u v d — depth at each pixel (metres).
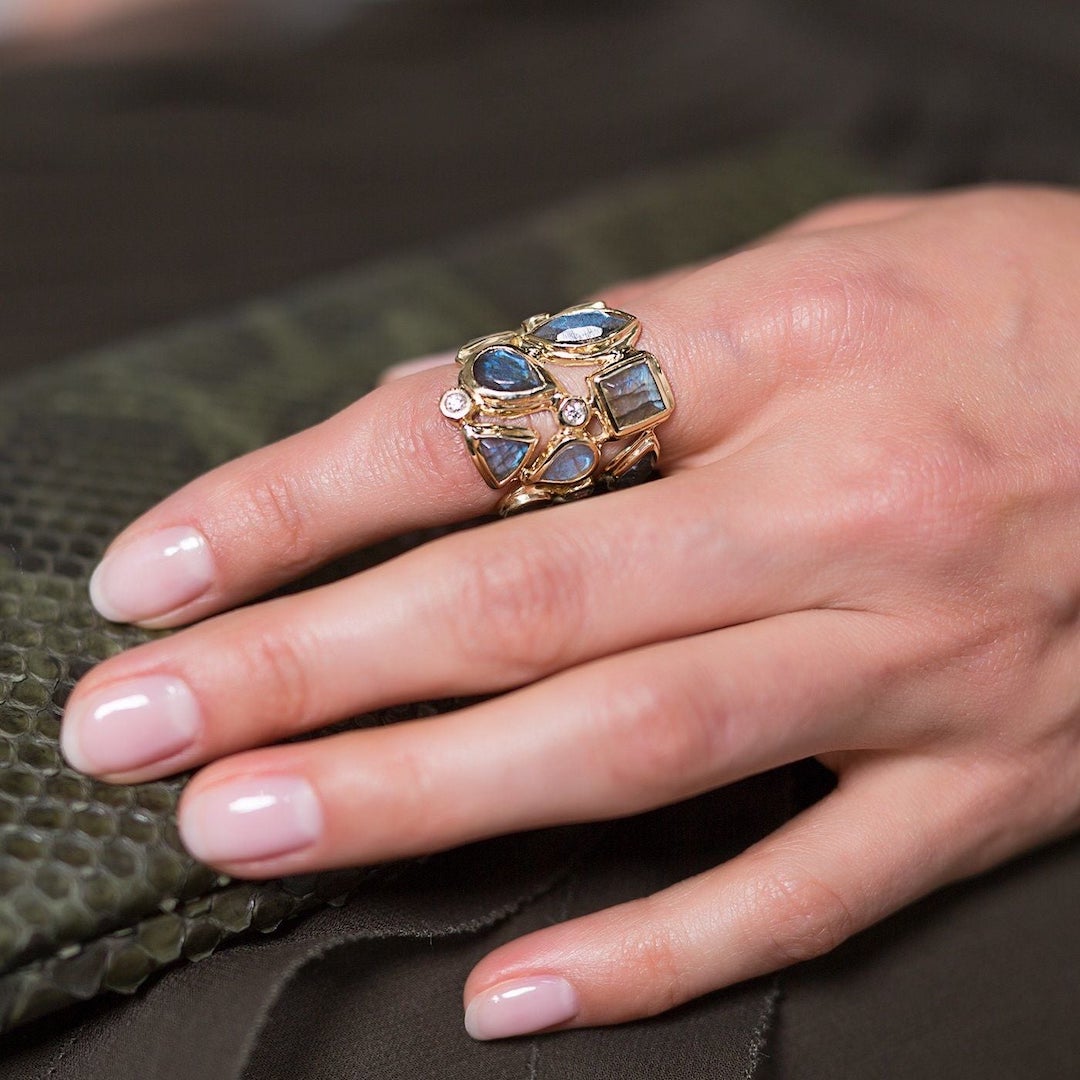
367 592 0.29
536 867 0.30
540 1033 0.30
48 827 0.28
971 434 0.30
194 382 0.35
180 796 0.29
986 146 0.43
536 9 0.54
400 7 0.52
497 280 0.38
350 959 0.29
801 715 0.29
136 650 0.29
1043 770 0.31
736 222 0.40
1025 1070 0.31
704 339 0.31
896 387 0.31
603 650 0.29
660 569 0.29
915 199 0.35
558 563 0.29
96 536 0.31
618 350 0.30
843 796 0.31
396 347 0.36
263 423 0.34
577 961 0.29
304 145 0.45
